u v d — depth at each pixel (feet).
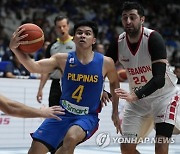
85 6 58.29
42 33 11.84
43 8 53.98
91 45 12.55
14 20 50.55
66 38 19.88
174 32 61.26
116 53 13.94
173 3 68.13
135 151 14.24
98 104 12.76
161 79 12.65
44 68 12.46
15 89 23.25
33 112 8.64
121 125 14.37
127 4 13.03
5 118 22.99
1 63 25.05
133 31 13.05
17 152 21.59
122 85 25.71
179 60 49.21
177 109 13.65
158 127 13.46
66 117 12.51
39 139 12.35
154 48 12.91
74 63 12.44
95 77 12.47
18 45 11.55
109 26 55.98
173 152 23.20
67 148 11.59
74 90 12.49
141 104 13.93
